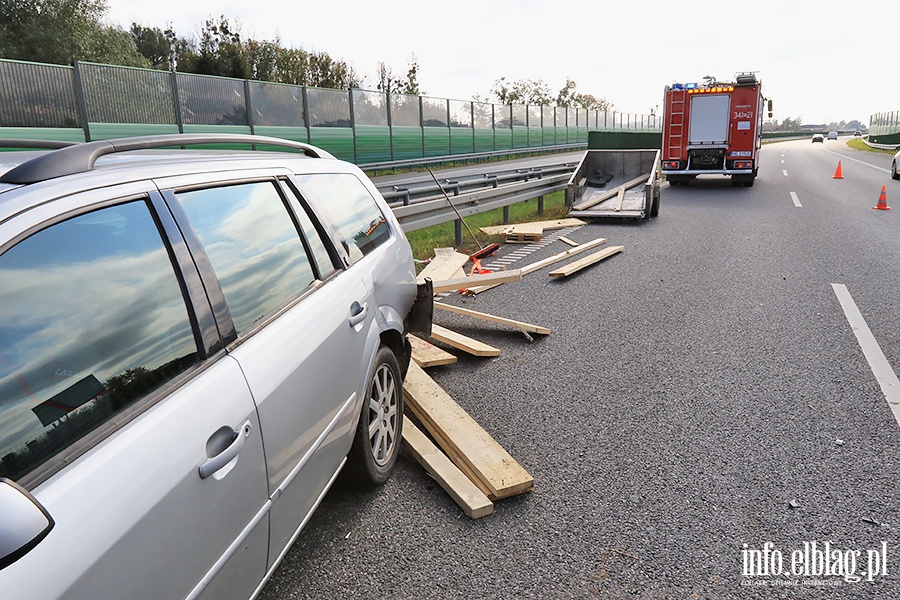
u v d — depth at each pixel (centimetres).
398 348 392
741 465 373
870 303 709
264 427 217
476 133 3797
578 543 304
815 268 901
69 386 159
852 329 616
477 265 930
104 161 223
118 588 148
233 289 230
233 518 197
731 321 654
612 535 310
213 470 186
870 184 2311
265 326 239
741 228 1298
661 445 398
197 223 226
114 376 172
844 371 512
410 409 444
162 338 192
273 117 2398
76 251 176
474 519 323
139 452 165
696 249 1072
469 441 380
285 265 271
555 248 1096
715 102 2116
